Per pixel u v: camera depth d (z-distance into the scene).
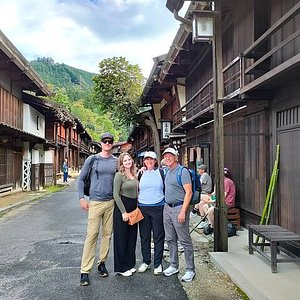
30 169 19.25
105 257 4.76
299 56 3.95
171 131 16.39
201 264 5.17
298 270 4.55
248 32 6.90
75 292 4.14
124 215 4.60
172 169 4.69
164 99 18.69
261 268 4.64
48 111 22.20
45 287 4.32
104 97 21.31
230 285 4.29
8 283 4.47
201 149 12.03
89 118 90.94
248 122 7.34
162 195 4.86
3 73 15.75
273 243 4.45
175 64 12.11
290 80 5.11
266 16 6.47
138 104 20.97
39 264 5.32
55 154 25.56
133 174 4.83
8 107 16.50
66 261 5.48
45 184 22.72
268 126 6.25
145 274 4.78
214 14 5.46
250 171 7.23
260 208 6.70
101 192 4.64
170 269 4.75
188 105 13.18
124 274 4.70
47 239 7.16
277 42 5.91
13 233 7.83
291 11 4.07
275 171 5.78
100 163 4.71
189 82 13.62
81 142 50.59
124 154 4.81
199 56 11.38
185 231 4.56
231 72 8.50
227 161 8.81
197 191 4.62
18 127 18.17
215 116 5.50
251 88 5.50
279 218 5.77
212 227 7.12
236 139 8.11
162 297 3.96
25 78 16.84
